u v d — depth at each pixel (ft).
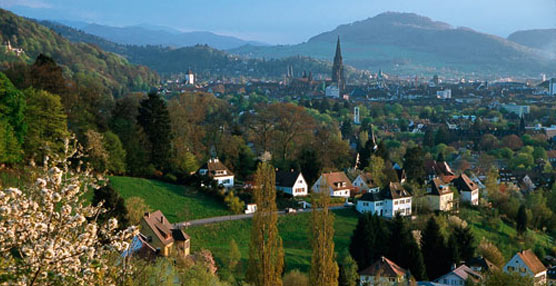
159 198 361.92
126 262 75.82
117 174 383.04
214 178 428.56
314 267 222.48
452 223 408.05
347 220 396.78
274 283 215.10
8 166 279.08
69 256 60.03
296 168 476.13
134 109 450.71
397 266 308.60
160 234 259.60
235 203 368.48
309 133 551.18
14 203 61.05
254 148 603.26
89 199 281.13
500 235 431.43
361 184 476.13
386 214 420.36
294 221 368.68
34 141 302.25
